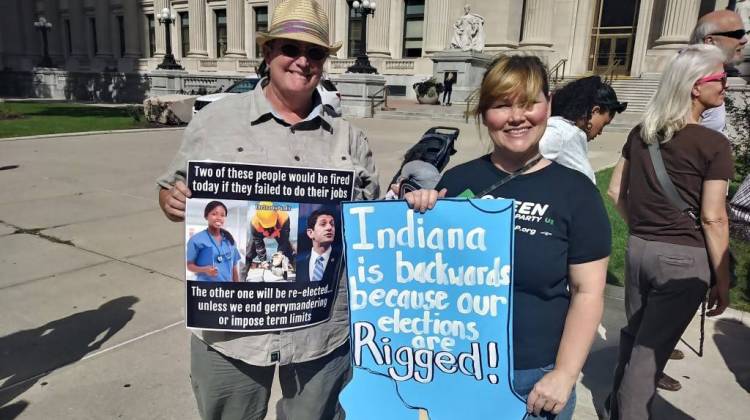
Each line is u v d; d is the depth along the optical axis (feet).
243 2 124.36
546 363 6.12
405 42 104.53
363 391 6.38
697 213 8.14
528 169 6.10
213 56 135.03
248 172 6.21
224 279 6.32
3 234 19.90
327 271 6.72
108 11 153.89
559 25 91.81
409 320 6.18
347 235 6.20
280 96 6.57
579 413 10.19
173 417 9.71
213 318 6.38
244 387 6.84
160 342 12.26
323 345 6.86
